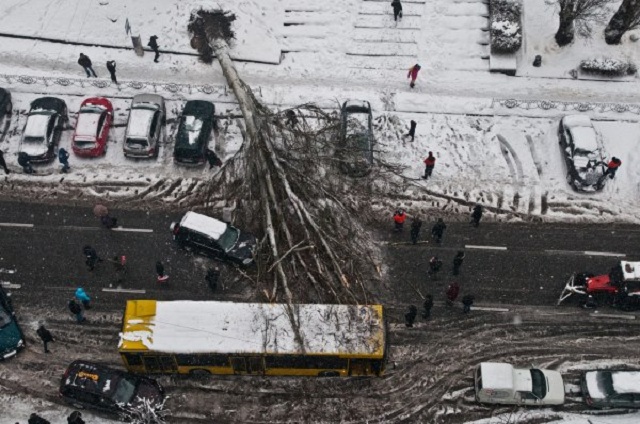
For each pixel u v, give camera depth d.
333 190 47.66
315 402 41.50
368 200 49.16
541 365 43.09
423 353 43.28
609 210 49.25
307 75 54.50
